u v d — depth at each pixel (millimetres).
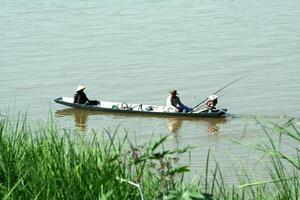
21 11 128375
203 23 111250
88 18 119125
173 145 51875
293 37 97062
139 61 86562
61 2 136125
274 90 69875
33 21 118438
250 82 73750
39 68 84375
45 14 124312
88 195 14797
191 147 12477
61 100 65250
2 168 16594
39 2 137125
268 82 73250
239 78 75812
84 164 15836
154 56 89000
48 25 114312
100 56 90438
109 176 14312
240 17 115062
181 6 127250
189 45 94938
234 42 95875
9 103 67812
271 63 82312
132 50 93250
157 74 79438
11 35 107125
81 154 16922
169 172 11695
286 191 14750
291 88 70312
